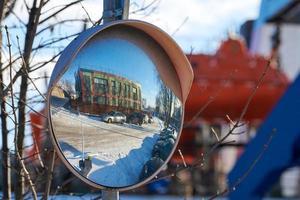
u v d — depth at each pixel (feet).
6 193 13.21
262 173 23.94
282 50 61.57
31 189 11.68
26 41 12.75
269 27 58.34
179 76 9.21
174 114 9.17
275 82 42.37
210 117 41.34
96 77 8.61
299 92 22.84
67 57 8.40
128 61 8.84
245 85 41.60
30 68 13.74
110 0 9.36
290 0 50.19
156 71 9.02
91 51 8.57
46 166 13.37
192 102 39.88
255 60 43.62
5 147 12.94
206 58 43.52
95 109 8.61
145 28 8.77
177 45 8.90
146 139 8.94
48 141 14.01
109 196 8.86
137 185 8.81
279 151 23.18
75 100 8.50
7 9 14.01
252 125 41.55
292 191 60.70
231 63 42.93
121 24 8.67
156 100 9.04
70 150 8.48
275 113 23.75
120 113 8.77
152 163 8.93
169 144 9.10
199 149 43.55
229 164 50.75
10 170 13.87
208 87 40.78
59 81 8.42
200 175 42.06
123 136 8.79
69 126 8.50
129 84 8.80
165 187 43.75
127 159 8.79
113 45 8.73
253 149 24.54
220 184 41.63
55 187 14.48
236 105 41.04
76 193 14.37
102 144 8.64
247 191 24.68
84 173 8.52
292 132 22.71
